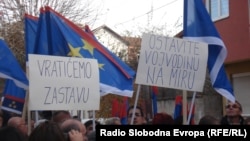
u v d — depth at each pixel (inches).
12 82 310.0
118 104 411.8
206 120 206.8
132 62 1035.9
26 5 805.9
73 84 223.5
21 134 148.9
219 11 639.8
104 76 274.1
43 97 215.9
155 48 239.0
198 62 249.1
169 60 241.8
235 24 604.1
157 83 238.7
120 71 280.4
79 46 274.5
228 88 272.4
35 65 216.1
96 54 277.6
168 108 855.1
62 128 161.9
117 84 276.2
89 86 227.5
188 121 257.0
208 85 669.9
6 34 776.3
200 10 271.6
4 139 144.6
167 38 241.9
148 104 510.3
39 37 272.4
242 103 619.8
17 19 795.4
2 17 789.2
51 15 275.4
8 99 309.1
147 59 237.0
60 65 221.8
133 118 254.5
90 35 301.7
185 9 271.0
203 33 270.7
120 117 381.4
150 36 237.8
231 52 610.5
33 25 296.4
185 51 245.9
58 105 218.8
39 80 215.8
